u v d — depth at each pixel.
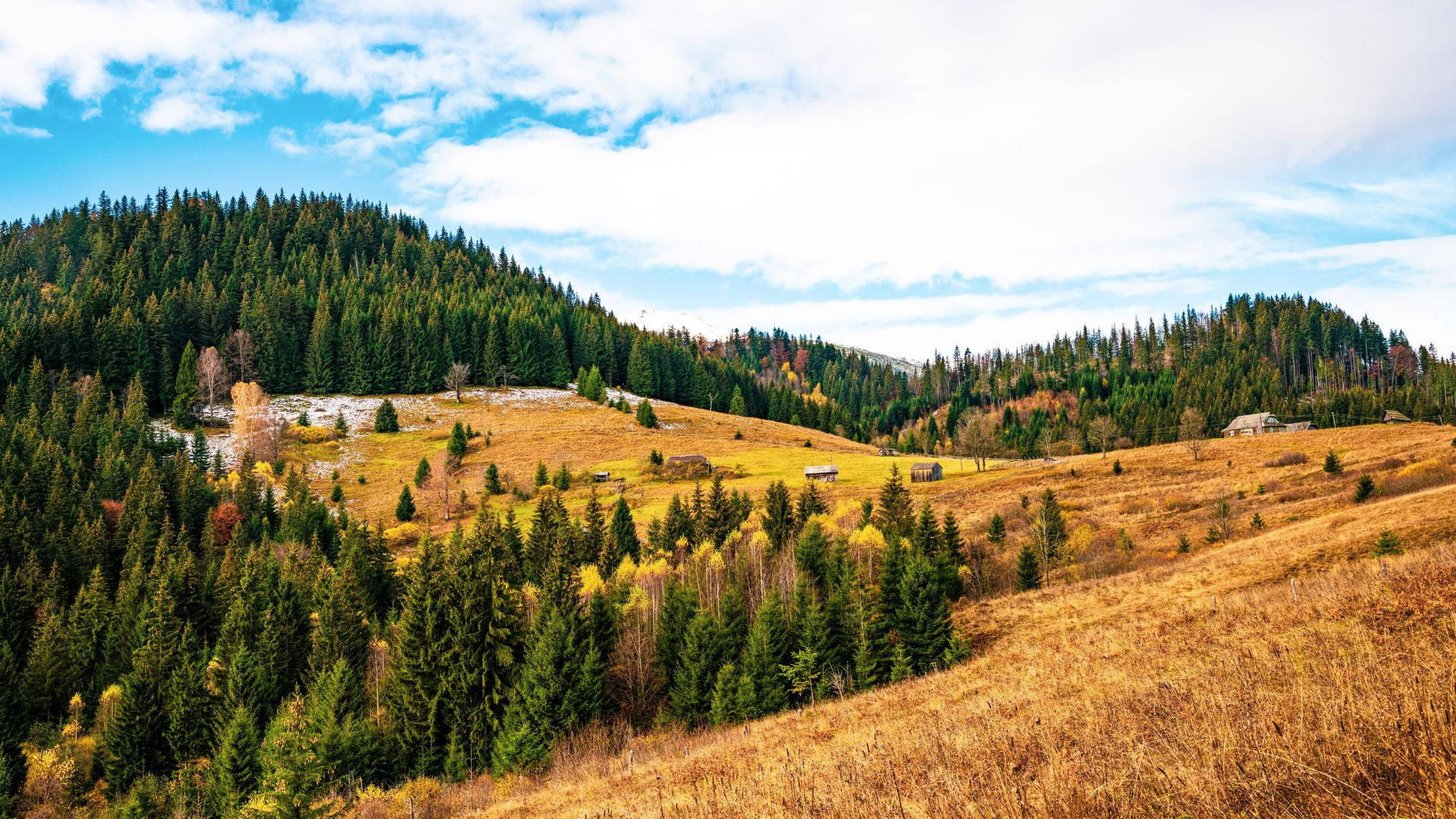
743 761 23.09
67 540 73.88
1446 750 7.23
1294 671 12.20
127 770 45.00
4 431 103.50
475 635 47.25
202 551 78.31
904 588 45.75
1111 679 19.92
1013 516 74.62
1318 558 35.50
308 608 61.69
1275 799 7.56
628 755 31.66
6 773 42.50
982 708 21.06
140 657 49.75
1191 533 59.94
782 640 46.84
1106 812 8.36
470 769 43.81
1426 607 15.02
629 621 56.44
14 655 56.75
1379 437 88.00
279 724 42.78
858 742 20.41
